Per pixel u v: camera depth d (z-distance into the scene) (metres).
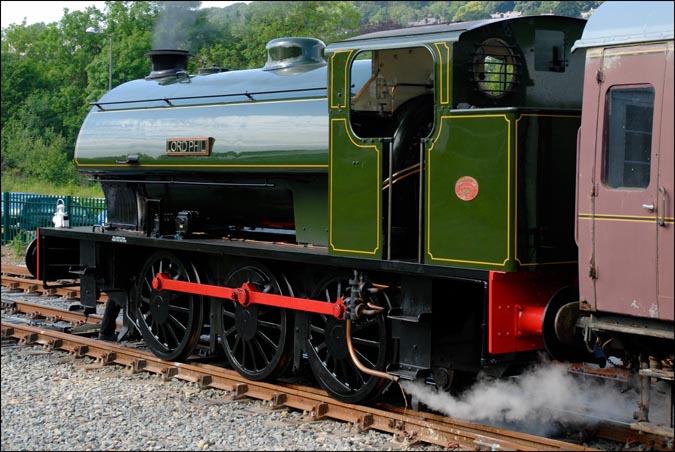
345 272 8.03
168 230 10.08
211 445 7.05
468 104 7.09
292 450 6.89
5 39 53.03
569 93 7.85
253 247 8.65
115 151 10.64
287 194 9.03
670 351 6.25
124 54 39.62
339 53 7.72
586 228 6.31
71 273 11.54
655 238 5.89
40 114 45.97
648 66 5.92
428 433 7.02
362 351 8.12
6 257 20.77
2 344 11.16
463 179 6.84
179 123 9.84
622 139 6.11
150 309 10.18
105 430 7.52
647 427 6.02
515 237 6.57
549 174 6.77
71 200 22.45
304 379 9.27
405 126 7.68
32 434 7.43
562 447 6.39
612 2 6.25
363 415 7.46
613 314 6.27
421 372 7.30
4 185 40.62
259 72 9.42
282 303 8.46
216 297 9.41
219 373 9.00
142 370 9.73
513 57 7.36
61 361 10.17
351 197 7.65
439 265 7.02
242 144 8.97
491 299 6.61
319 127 8.26
